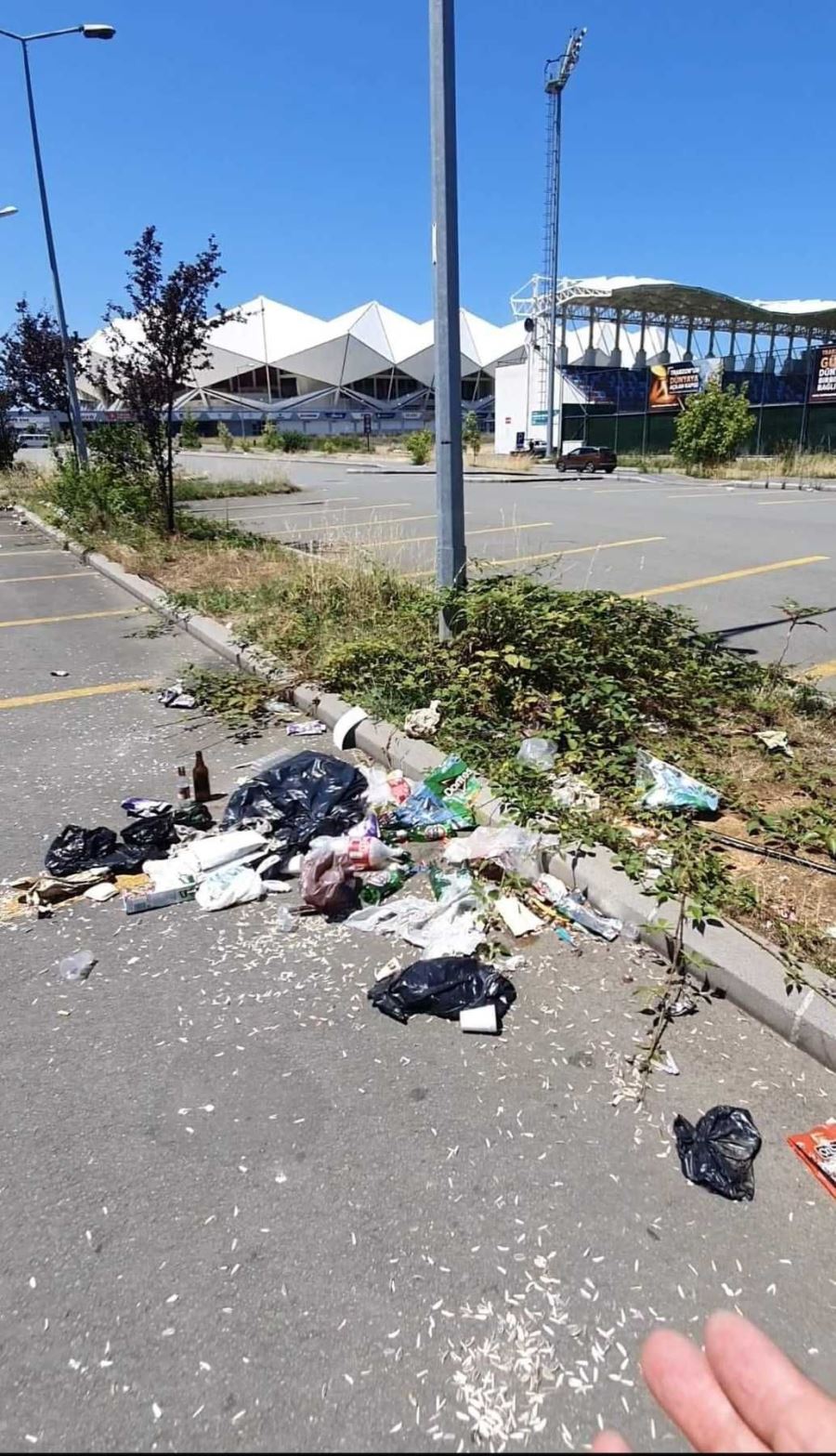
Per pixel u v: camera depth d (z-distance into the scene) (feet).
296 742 17.89
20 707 20.70
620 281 164.14
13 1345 6.35
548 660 17.66
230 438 232.32
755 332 216.74
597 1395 5.98
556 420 165.27
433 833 13.44
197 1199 7.50
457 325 19.39
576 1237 7.11
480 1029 9.44
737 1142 7.84
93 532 47.19
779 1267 6.84
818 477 102.73
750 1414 3.72
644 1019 9.59
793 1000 9.23
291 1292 6.69
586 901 11.62
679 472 117.39
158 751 17.70
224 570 35.14
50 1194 7.57
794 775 14.66
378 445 249.34
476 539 46.98
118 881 12.67
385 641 20.90
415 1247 7.04
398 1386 6.04
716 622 26.58
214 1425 5.82
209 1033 9.57
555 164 148.46
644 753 14.89
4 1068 9.11
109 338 43.32
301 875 12.22
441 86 17.81
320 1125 8.27
